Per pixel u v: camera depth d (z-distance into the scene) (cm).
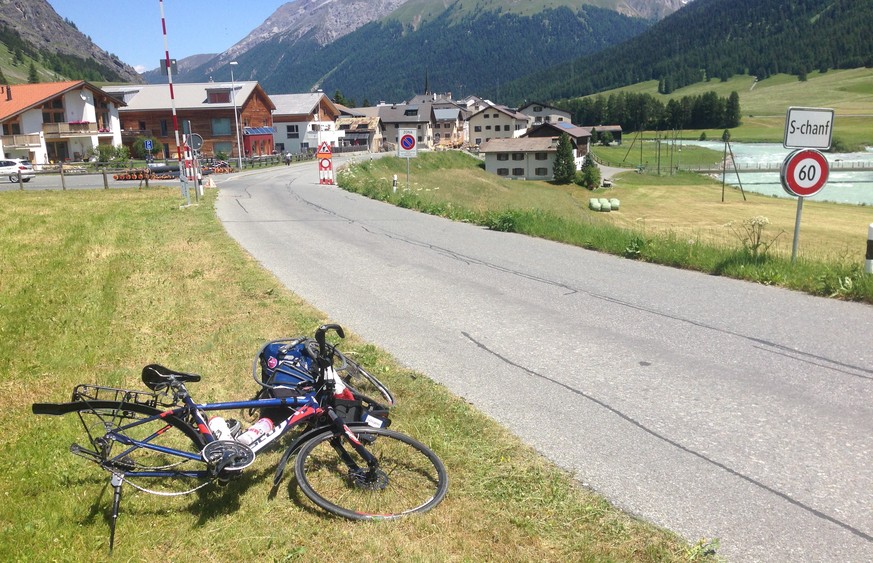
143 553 376
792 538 379
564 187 8381
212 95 7594
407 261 1260
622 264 1230
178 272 1135
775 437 504
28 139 6038
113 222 1848
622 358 689
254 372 467
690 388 604
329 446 478
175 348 726
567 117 16525
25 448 493
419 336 772
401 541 378
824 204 6719
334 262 1248
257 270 1150
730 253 1209
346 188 3241
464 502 417
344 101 17038
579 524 395
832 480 441
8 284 1063
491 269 1180
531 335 774
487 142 9712
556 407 566
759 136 18500
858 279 941
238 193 3038
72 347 733
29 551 374
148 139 6712
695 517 401
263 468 458
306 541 381
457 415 541
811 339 742
